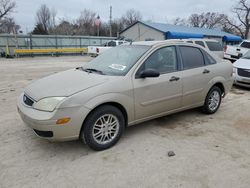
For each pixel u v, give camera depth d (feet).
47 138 11.00
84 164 10.94
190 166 10.87
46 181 9.71
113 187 9.41
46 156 11.59
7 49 76.28
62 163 11.00
